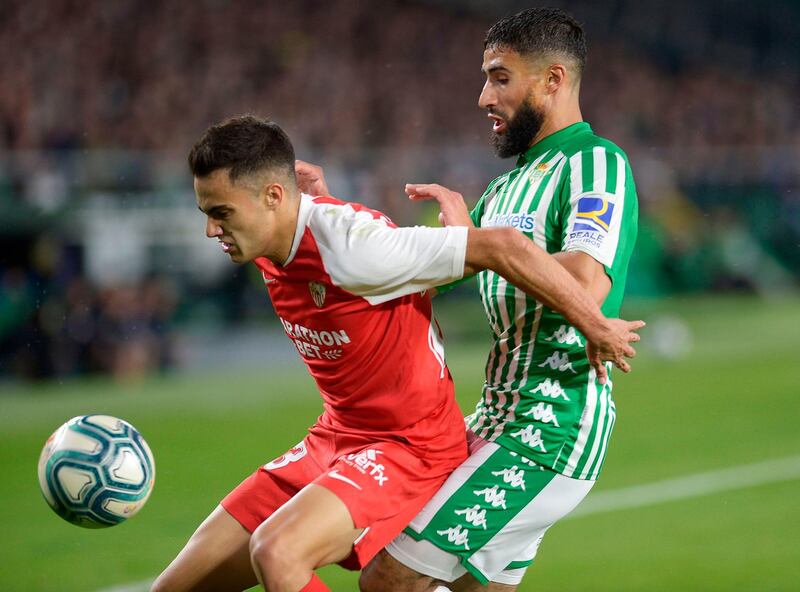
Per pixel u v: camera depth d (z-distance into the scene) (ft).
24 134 199.00
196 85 236.22
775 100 314.96
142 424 115.03
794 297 225.76
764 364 154.40
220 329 163.22
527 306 42.63
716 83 313.94
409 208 187.52
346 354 40.50
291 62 255.70
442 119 262.88
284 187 38.45
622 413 121.90
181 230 161.48
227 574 42.68
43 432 111.45
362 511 39.19
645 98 293.02
